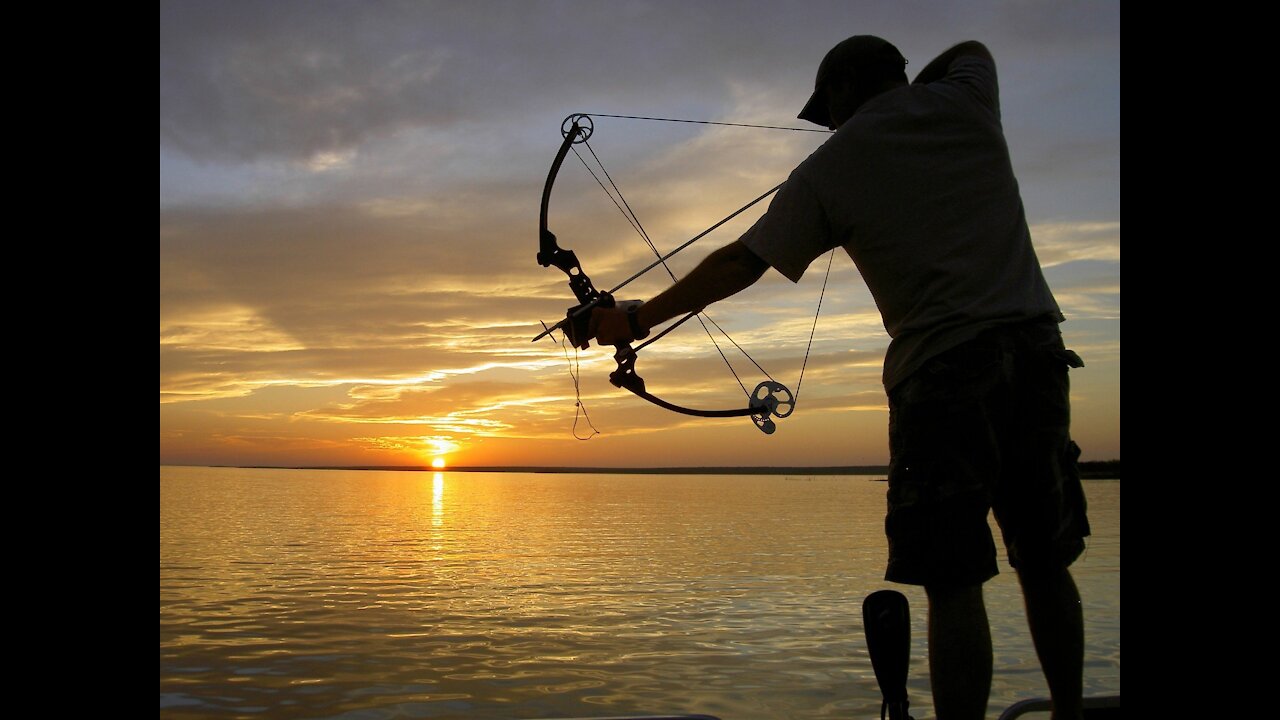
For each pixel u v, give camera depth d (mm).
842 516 29781
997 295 1843
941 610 1774
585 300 3074
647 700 5570
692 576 12234
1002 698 5422
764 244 2008
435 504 39000
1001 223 1915
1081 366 1912
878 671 1575
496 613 9070
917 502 1797
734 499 46844
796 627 8172
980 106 1995
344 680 6164
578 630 8094
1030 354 1835
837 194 1940
